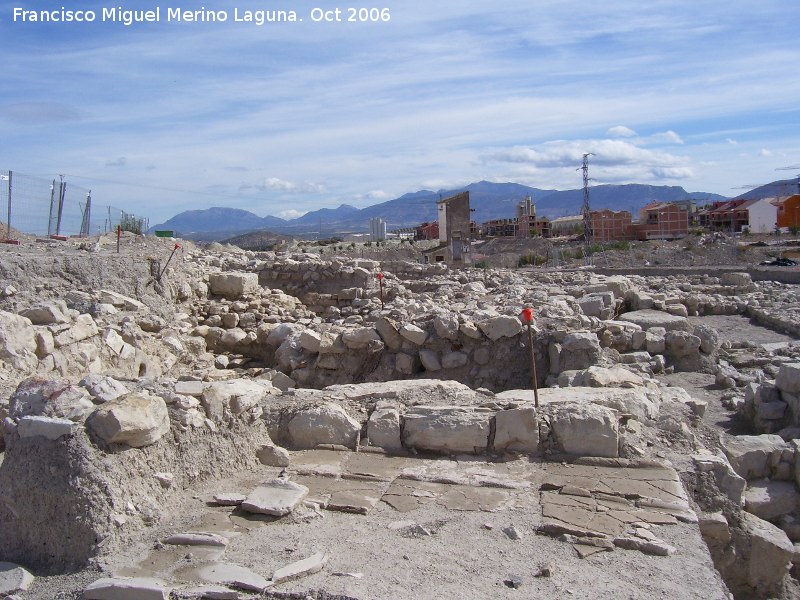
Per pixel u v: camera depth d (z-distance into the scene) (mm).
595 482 5484
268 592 3904
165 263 14289
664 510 5020
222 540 4484
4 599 3963
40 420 4625
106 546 4340
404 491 5418
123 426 4664
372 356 11055
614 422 6070
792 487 6859
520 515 4969
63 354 8664
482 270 26516
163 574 4117
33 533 4500
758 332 15625
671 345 11891
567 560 4332
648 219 72562
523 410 6160
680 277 25047
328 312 17531
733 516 5641
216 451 5625
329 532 4727
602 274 28328
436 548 4488
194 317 14766
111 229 26312
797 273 25109
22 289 10906
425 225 72875
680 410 6953
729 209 81125
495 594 3916
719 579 4137
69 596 3945
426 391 7219
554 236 84250
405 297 18609
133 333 10406
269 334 13531
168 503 4980
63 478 4461
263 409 6738
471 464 5992
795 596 5730
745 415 9031
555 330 10984
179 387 5848
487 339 10914
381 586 3980
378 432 6449
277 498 5098
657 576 4133
